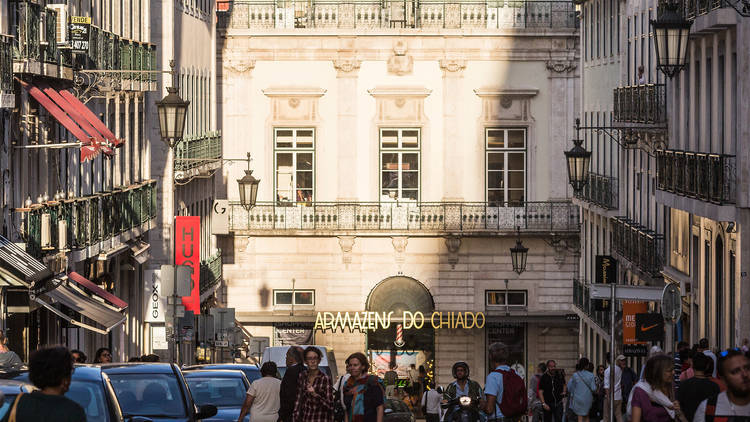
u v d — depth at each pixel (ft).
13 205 136.56
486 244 271.28
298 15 270.26
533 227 269.44
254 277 270.87
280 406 91.45
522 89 269.64
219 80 270.87
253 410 93.97
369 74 271.69
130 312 199.21
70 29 146.51
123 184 188.96
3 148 130.93
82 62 155.02
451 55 270.46
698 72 165.37
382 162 271.69
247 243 270.67
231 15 269.64
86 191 166.81
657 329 117.91
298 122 271.08
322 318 268.00
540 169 270.46
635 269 198.80
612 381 112.57
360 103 271.69
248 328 270.67
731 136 146.00
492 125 270.87
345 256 270.46
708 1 147.13
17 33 129.08
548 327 270.67
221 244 270.67
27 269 120.37
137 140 197.88
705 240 159.12
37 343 147.02
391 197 271.69
